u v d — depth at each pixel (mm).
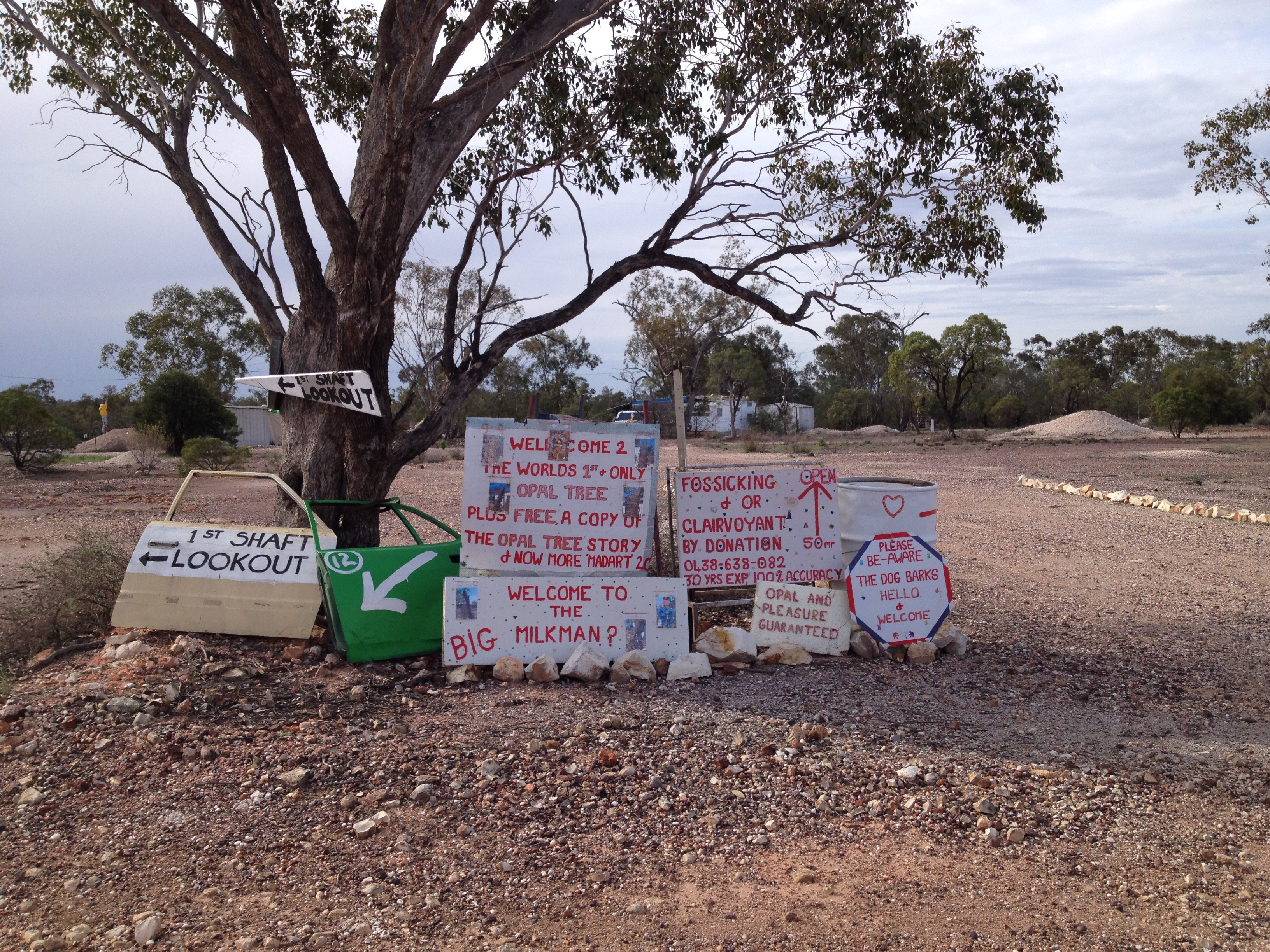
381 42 7777
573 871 3637
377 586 6359
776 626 6855
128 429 46438
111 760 4477
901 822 4125
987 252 10016
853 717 5414
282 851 3719
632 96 9672
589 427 6914
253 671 5719
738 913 3373
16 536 13328
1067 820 4188
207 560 6289
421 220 8016
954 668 6586
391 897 3410
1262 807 4367
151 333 64188
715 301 52031
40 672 5754
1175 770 4801
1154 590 9781
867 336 63406
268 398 7984
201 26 8422
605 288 8938
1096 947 3193
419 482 22938
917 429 70688
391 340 7555
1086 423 53219
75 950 3051
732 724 5215
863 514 7391
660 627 6383
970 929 3289
